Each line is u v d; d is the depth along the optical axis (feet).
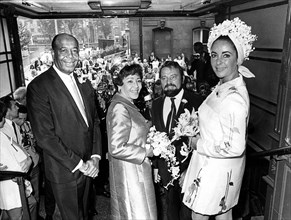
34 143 9.55
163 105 7.68
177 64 7.45
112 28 56.34
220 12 20.03
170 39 41.37
